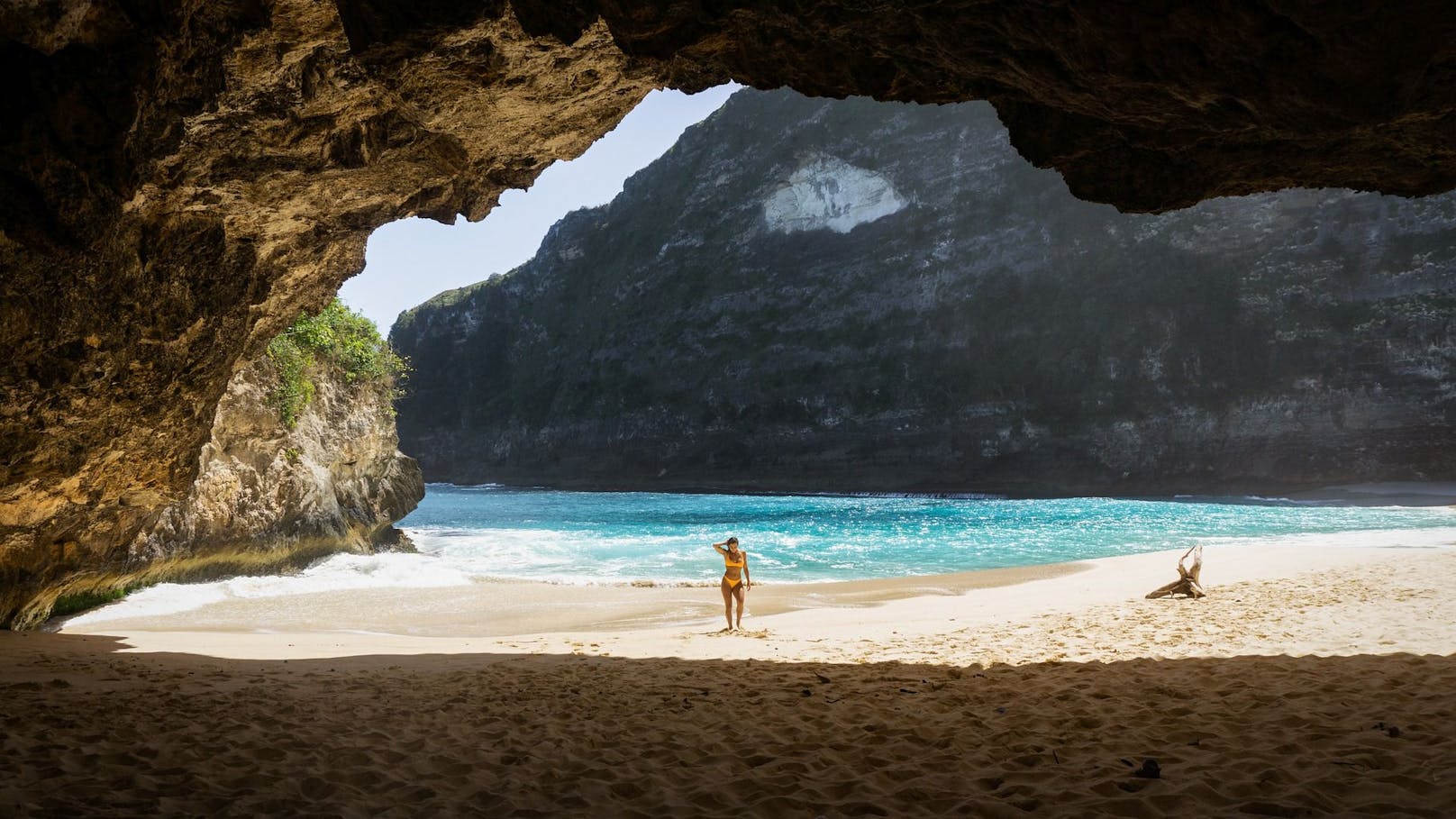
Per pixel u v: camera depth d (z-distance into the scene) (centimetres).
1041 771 466
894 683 770
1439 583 1246
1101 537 2912
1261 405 5319
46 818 399
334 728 608
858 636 1112
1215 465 5447
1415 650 779
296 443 2181
